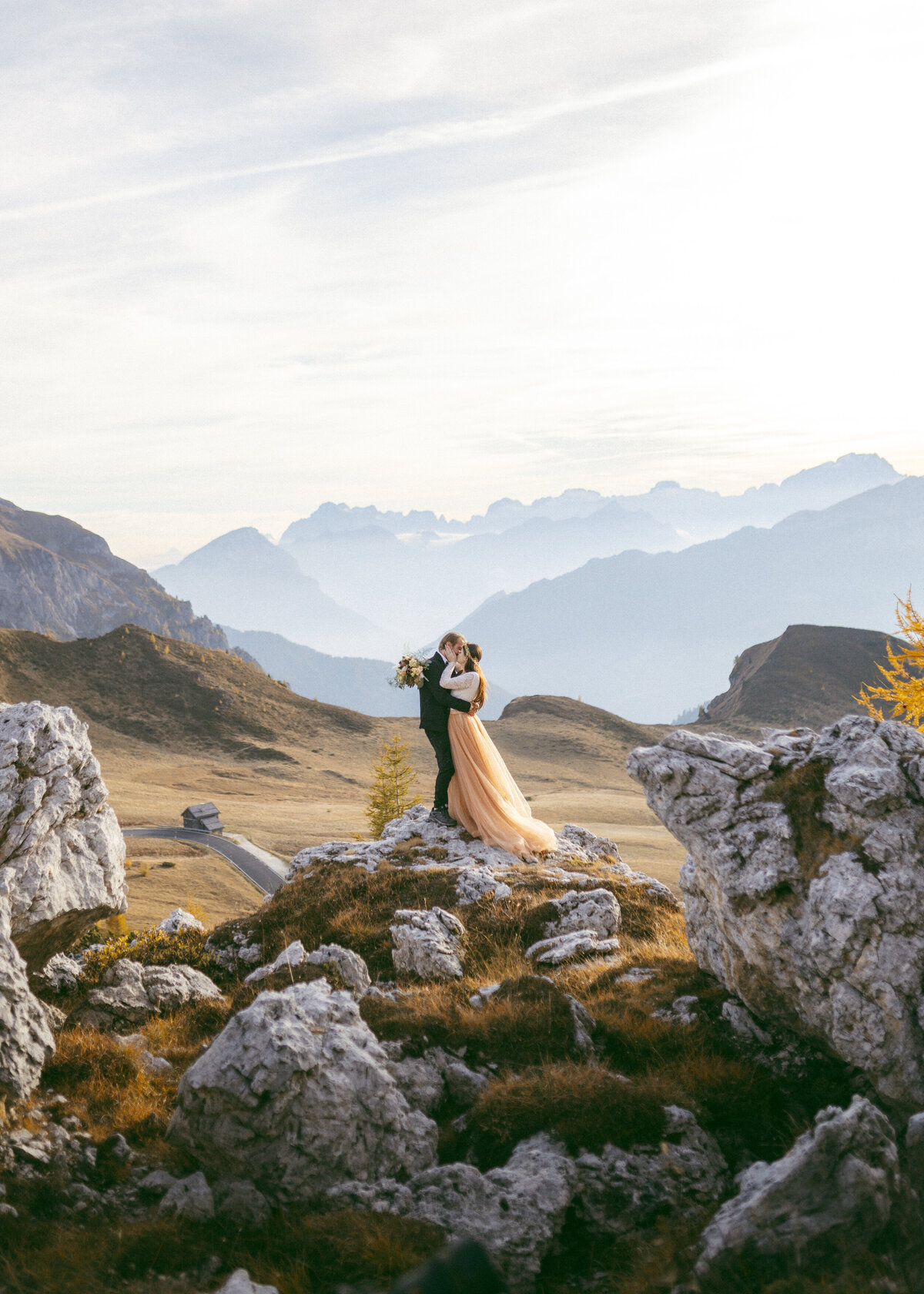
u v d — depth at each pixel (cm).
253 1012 640
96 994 1012
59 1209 558
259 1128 580
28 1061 679
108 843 966
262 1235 547
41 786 898
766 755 811
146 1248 515
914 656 2059
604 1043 793
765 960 734
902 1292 426
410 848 1612
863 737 791
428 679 1639
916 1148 535
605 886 1384
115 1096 721
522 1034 766
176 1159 619
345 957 1021
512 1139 636
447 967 1091
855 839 723
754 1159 635
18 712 958
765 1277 459
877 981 662
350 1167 588
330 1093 600
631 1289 473
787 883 739
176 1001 1045
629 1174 586
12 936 838
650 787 841
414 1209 549
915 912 674
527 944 1198
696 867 885
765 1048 773
